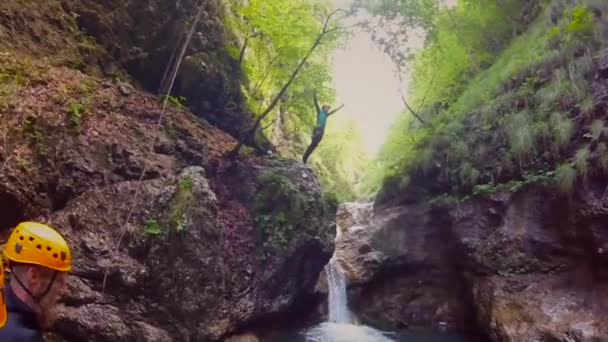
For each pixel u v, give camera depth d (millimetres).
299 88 13531
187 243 7367
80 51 9602
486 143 11984
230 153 10180
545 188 10148
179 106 10680
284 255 9734
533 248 10125
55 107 7555
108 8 10766
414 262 13383
